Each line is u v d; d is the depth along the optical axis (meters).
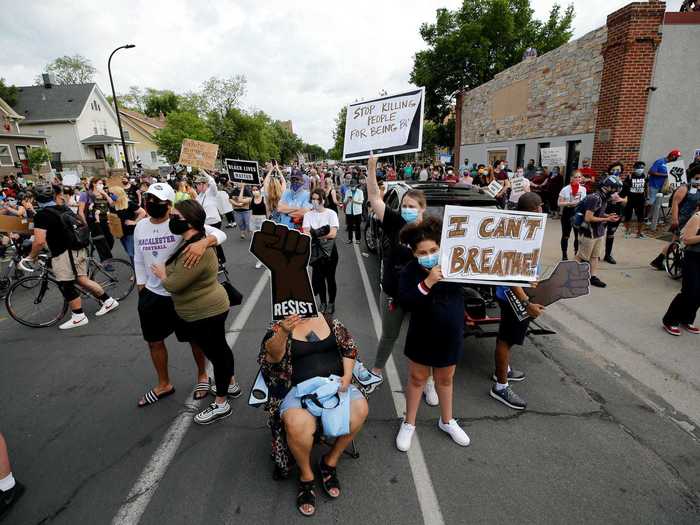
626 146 9.86
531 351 4.15
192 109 41.00
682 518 2.22
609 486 2.44
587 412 3.15
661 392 3.38
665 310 4.94
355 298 5.86
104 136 37.34
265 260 2.41
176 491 2.44
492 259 2.54
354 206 9.48
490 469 2.58
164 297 3.09
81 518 2.27
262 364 2.46
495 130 16.89
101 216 8.60
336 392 2.35
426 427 3.00
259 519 2.24
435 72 27.27
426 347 2.52
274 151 51.66
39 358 4.21
